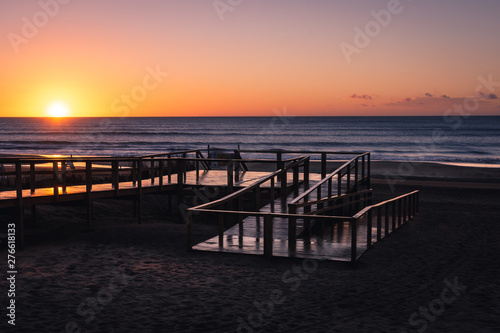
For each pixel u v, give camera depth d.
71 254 8.45
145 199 16.02
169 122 192.38
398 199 11.96
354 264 7.96
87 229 10.59
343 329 5.30
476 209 16.59
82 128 139.38
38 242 9.47
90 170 10.71
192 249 8.73
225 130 126.81
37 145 73.94
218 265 7.86
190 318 5.50
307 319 5.58
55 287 6.51
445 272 7.98
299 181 14.85
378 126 142.62
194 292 6.46
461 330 5.34
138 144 79.44
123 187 12.02
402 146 77.38
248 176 15.30
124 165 37.16
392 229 11.38
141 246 9.17
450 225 13.09
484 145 76.94
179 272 7.42
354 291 6.70
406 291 6.82
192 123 179.00
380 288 6.89
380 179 26.84
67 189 11.04
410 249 9.62
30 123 191.12
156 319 5.44
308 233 9.91
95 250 8.80
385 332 5.23
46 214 12.38
